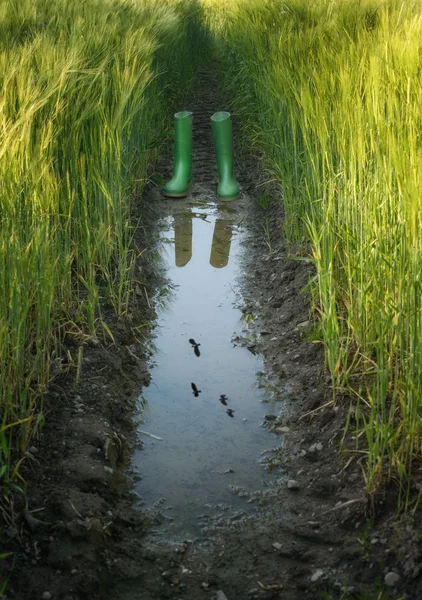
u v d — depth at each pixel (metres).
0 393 2.83
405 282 2.89
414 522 2.55
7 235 2.97
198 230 5.67
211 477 3.07
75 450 2.99
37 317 3.12
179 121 6.26
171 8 10.02
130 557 2.62
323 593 2.42
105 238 4.49
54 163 4.15
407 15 6.04
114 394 3.47
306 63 5.10
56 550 2.49
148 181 6.48
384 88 3.68
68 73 4.32
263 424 3.41
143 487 3.01
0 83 3.87
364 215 3.47
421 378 2.74
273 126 5.87
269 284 4.73
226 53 11.16
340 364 3.46
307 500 2.90
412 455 2.81
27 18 5.90
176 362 3.93
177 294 4.68
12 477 2.61
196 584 2.52
